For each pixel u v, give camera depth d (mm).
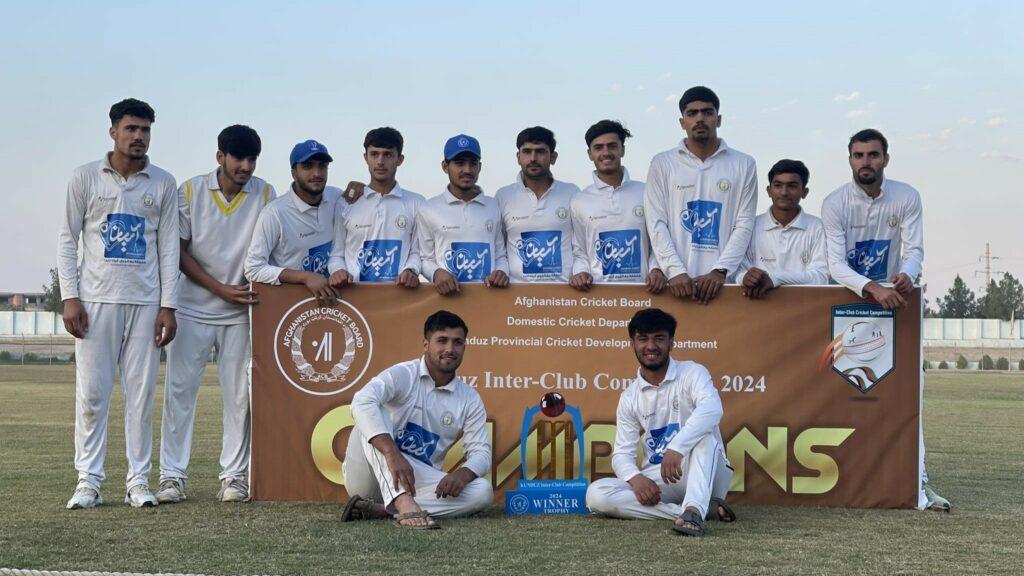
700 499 5301
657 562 4484
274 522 5492
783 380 6359
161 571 4270
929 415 15359
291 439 6438
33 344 52469
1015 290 82938
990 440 11328
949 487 7402
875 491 6309
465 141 6477
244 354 6539
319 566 4371
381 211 6625
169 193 6301
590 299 6395
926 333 64312
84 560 4492
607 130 6586
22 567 4355
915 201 6465
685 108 6395
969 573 4316
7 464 8336
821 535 5207
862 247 6535
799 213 6781
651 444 5828
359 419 5500
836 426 6336
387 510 5508
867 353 6332
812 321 6355
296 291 6438
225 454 6523
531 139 6531
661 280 6320
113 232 6133
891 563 4508
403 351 6434
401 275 6414
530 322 6410
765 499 6344
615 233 6633
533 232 6707
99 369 6152
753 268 6340
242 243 6535
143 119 6070
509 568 4344
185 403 6500
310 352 6441
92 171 6145
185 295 6480
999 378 31312
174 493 6340
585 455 6391
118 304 6160
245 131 6332
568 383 6398
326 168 6418
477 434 5801
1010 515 5984
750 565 4441
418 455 5758
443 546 4797
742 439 6355
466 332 5707
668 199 6539
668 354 5762
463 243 6590
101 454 6211
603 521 5562
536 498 5859
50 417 13375
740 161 6504
